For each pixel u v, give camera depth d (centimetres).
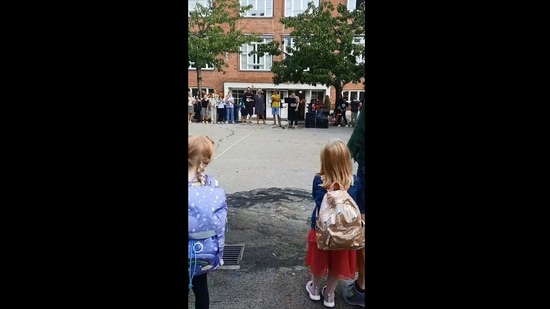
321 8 2092
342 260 304
